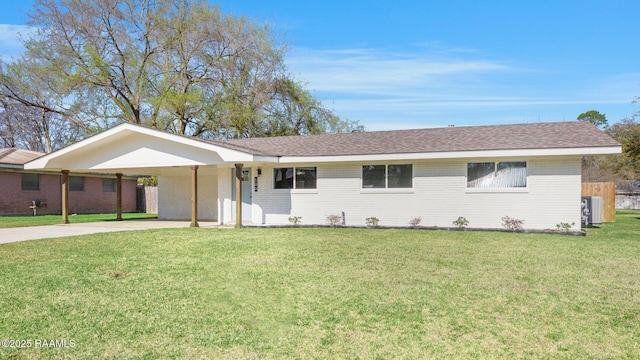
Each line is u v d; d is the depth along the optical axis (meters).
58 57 26.91
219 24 28.22
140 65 28.44
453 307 5.27
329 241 10.84
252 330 4.61
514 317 4.94
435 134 16.17
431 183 14.67
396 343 4.25
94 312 5.16
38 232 13.59
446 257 8.47
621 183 29.53
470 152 13.50
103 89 28.39
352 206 15.56
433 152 13.92
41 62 27.12
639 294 5.83
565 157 13.29
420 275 6.88
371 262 7.95
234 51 28.75
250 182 16.97
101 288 6.17
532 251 9.22
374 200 15.31
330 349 4.13
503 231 13.38
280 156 15.49
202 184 20.06
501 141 13.92
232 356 4.00
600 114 57.22
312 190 15.99
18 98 28.66
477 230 13.75
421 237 11.74
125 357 3.97
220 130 29.97
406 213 14.95
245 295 5.82
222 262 8.00
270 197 16.47
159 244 10.34
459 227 14.17
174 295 5.82
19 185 22.61
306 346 4.20
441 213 14.55
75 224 17.06
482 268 7.41
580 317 4.94
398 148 14.74
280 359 3.93
